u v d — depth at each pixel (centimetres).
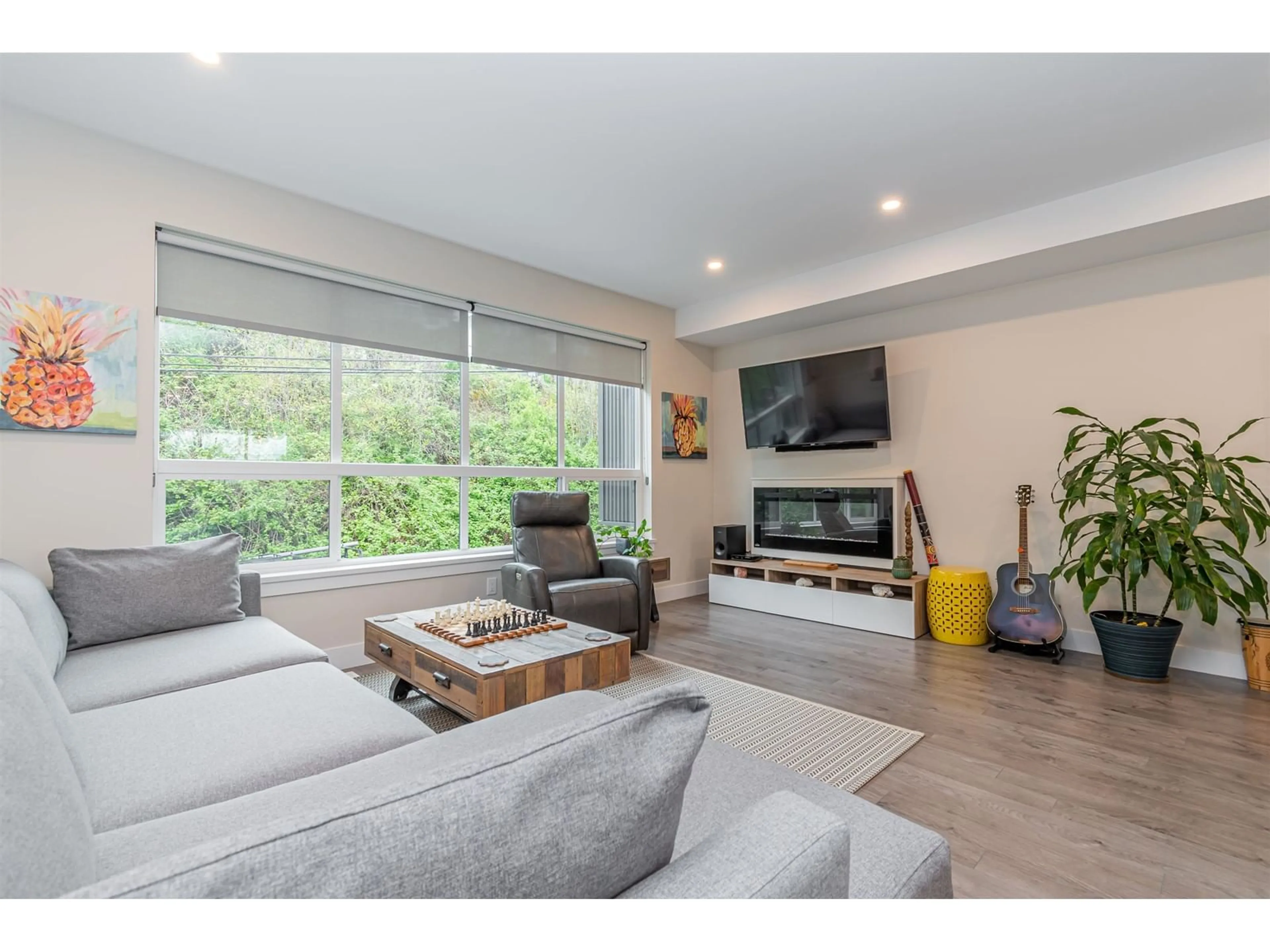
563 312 433
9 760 59
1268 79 216
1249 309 298
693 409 532
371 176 289
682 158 272
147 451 263
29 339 236
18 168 235
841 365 437
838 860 64
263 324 304
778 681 298
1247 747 221
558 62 209
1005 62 209
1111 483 335
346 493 342
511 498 396
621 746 58
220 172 284
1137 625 295
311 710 153
